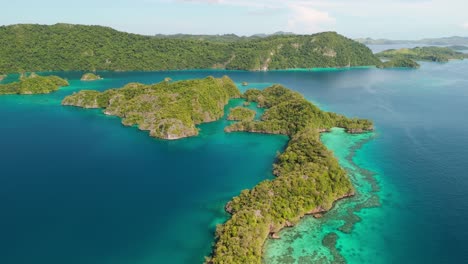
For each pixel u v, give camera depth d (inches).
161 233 3587.6
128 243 3420.3
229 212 3959.2
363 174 4972.9
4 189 4466.0
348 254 3238.2
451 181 4763.8
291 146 5388.8
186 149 6008.9
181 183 4702.3
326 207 3939.5
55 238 3474.4
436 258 3203.7
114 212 3971.5
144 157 5629.9
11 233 3540.8
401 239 3472.0
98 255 3230.8
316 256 3198.8
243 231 3262.8
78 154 5693.9
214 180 4800.7
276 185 4037.9
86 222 3762.3
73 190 4471.0
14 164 5251.0
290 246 3344.0
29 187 4537.4
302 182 4094.5
